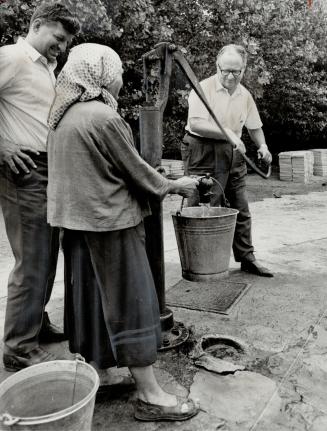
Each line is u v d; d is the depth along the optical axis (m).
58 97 2.08
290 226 6.55
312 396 2.38
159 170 2.75
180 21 9.50
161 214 2.77
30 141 2.56
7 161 2.49
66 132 2.02
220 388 2.44
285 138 15.22
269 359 2.73
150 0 8.57
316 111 13.57
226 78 3.77
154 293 2.19
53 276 2.91
